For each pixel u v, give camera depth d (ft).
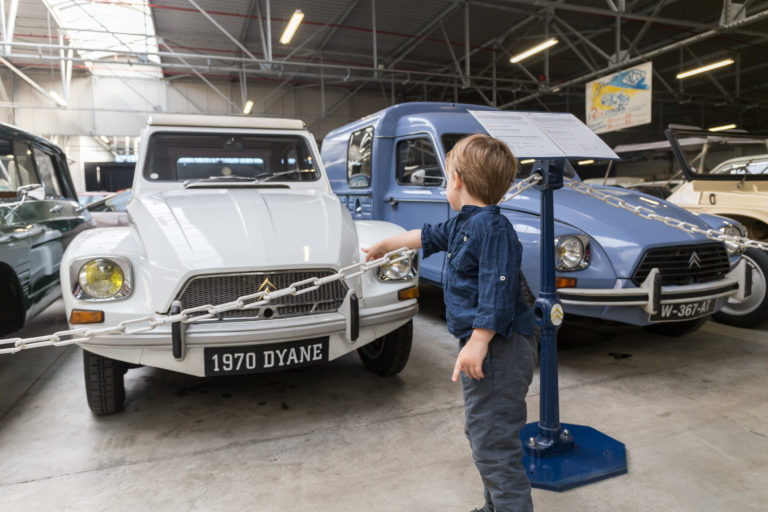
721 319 14.65
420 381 10.62
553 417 7.33
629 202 12.21
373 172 16.56
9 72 58.70
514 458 4.90
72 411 9.34
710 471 7.08
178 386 10.47
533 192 12.48
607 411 9.07
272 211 9.45
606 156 7.29
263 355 7.98
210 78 64.18
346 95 69.00
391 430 8.45
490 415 4.86
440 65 60.70
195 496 6.65
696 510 6.21
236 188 11.51
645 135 66.18
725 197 15.31
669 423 8.57
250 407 9.44
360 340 8.69
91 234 8.91
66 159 15.62
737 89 56.65
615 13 36.70
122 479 7.07
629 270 10.07
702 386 10.16
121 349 7.82
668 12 44.24
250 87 65.98
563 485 6.60
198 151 12.09
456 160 5.11
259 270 7.95
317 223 9.20
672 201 16.88
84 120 60.85
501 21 47.06
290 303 8.14
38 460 7.60
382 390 10.16
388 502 6.45
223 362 7.86
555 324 7.11
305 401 9.68
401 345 10.07
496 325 4.54
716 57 57.06
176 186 11.52
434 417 8.91
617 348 12.71
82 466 7.42
